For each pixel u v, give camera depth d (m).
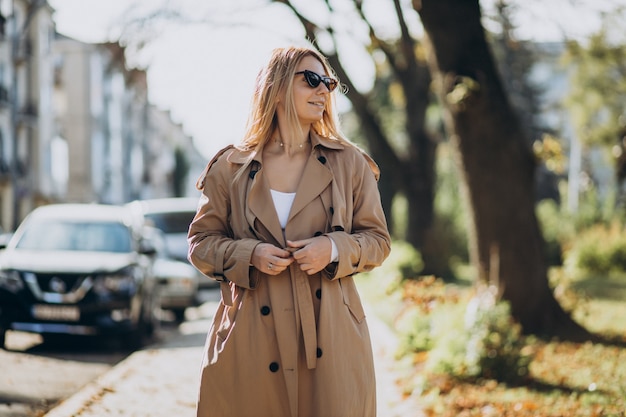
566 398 6.80
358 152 3.35
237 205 3.21
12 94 41.84
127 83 15.81
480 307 8.03
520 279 10.57
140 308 10.62
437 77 10.89
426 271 22.28
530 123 42.56
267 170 3.22
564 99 30.88
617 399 6.53
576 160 44.22
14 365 8.88
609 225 29.16
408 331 8.91
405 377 7.84
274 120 3.28
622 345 9.87
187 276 14.22
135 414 6.43
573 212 31.27
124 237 11.41
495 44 24.34
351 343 3.14
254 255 3.04
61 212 11.97
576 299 12.07
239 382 3.08
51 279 10.12
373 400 3.21
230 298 3.15
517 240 10.54
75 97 60.59
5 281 10.09
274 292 3.09
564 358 8.99
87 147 60.91
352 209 3.26
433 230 22.44
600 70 28.00
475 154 10.54
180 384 7.71
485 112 10.40
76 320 10.03
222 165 3.26
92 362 9.39
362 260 3.13
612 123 30.44
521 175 10.56
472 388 7.34
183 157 97.06
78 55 60.62
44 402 7.05
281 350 3.04
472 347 7.66
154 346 10.57
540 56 23.69
